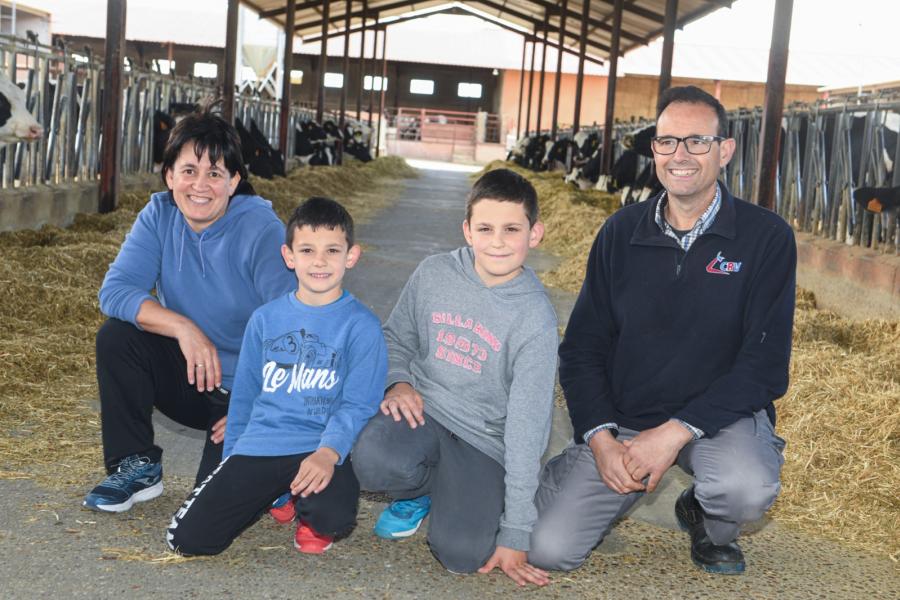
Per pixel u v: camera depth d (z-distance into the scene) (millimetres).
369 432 2566
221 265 2891
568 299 6973
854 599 2566
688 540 2932
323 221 2508
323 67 20281
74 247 6520
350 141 23016
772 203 7184
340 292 2648
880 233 7008
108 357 2828
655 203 2736
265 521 2871
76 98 9039
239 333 2963
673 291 2660
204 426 3084
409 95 39594
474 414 2639
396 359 2742
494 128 37500
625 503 2678
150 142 11305
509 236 2484
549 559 2574
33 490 2949
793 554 2863
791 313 2617
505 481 2531
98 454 3318
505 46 37031
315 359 2568
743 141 9992
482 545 2500
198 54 37719
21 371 4141
